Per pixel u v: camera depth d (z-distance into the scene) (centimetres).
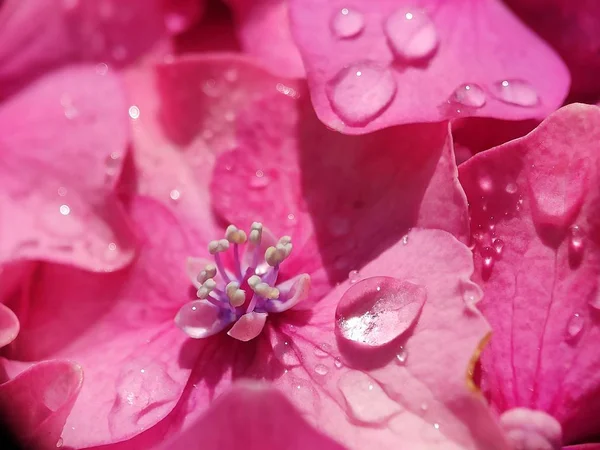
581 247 7
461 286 7
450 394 7
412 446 7
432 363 7
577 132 7
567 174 7
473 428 7
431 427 7
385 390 7
